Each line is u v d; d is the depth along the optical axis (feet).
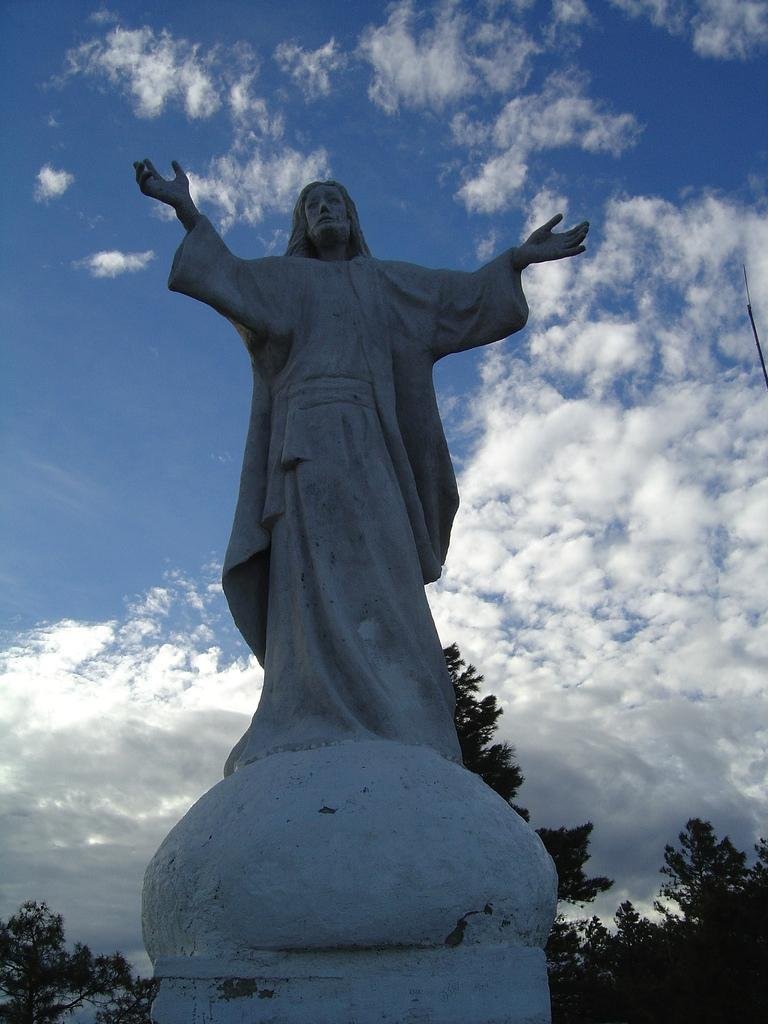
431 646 23.45
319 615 22.93
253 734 22.04
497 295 26.68
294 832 18.34
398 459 25.43
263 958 17.66
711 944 92.73
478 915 18.06
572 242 26.58
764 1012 88.89
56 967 55.47
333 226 28.14
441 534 27.02
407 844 18.25
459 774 20.26
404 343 26.78
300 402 25.26
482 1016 17.34
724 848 118.83
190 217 25.50
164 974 18.15
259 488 25.44
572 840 97.76
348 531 23.82
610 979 106.52
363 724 21.39
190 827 19.80
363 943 17.47
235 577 24.67
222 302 25.27
